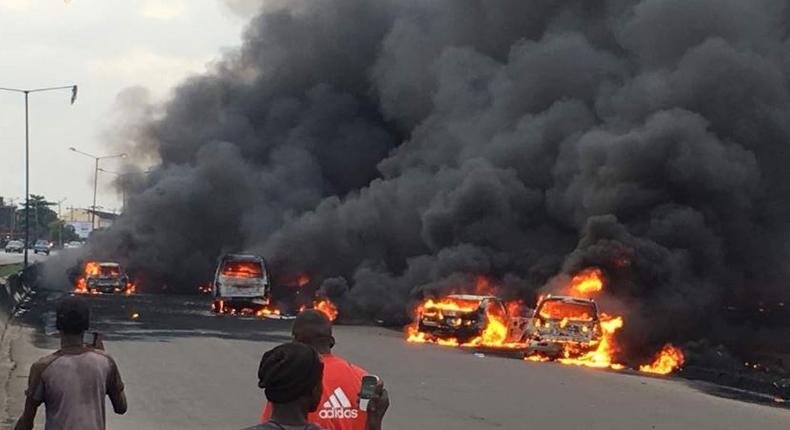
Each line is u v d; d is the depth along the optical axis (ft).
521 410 46.55
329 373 15.81
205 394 48.44
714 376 69.77
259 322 102.17
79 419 19.30
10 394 47.09
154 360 63.05
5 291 100.01
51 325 90.27
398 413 44.19
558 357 76.28
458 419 43.11
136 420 40.45
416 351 76.23
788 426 44.57
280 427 11.87
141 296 152.15
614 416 45.70
